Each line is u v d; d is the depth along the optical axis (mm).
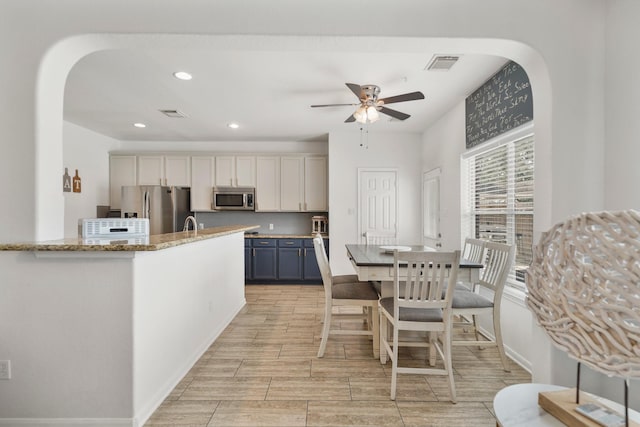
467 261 2748
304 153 5691
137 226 2316
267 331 3293
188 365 2477
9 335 1777
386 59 2768
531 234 2705
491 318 3057
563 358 1815
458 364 2590
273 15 1834
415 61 2805
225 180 5672
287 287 5387
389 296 2664
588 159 1837
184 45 1947
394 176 5293
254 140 5789
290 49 1998
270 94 3564
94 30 1811
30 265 1774
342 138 5262
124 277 1786
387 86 3350
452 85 3334
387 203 5293
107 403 1785
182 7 1824
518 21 1845
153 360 1996
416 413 1950
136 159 5574
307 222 6051
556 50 1844
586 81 1844
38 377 1780
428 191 4965
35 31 1813
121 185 5562
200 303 2752
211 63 2855
